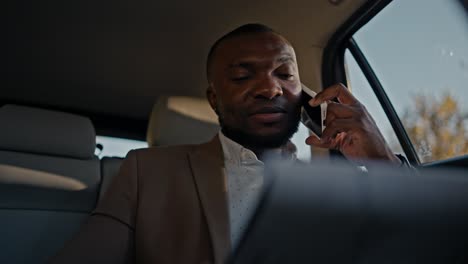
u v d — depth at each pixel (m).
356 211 0.23
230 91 1.01
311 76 2.17
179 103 1.68
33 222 1.41
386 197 0.23
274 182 0.22
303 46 2.10
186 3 1.88
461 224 0.24
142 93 2.26
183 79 2.23
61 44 2.00
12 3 1.80
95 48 2.04
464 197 0.24
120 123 2.31
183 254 0.82
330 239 0.22
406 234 0.23
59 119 1.58
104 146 2.14
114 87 2.21
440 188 0.24
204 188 0.90
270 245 0.23
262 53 1.00
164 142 1.61
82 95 2.20
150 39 2.04
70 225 1.46
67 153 1.54
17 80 2.07
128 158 1.00
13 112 1.50
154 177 0.95
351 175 0.23
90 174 1.52
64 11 1.87
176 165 0.98
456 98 1.65
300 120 1.06
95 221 0.87
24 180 1.40
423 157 1.85
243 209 0.90
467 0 1.53
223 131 1.07
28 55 2.01
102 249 0.82
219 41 1.09
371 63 2.06
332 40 2.08
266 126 0.99
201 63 2.17
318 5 1.88
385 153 0.88
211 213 0.84
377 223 0.23
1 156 1.41
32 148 1.49
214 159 0.99
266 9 1.93
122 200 0.91
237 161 0.98
